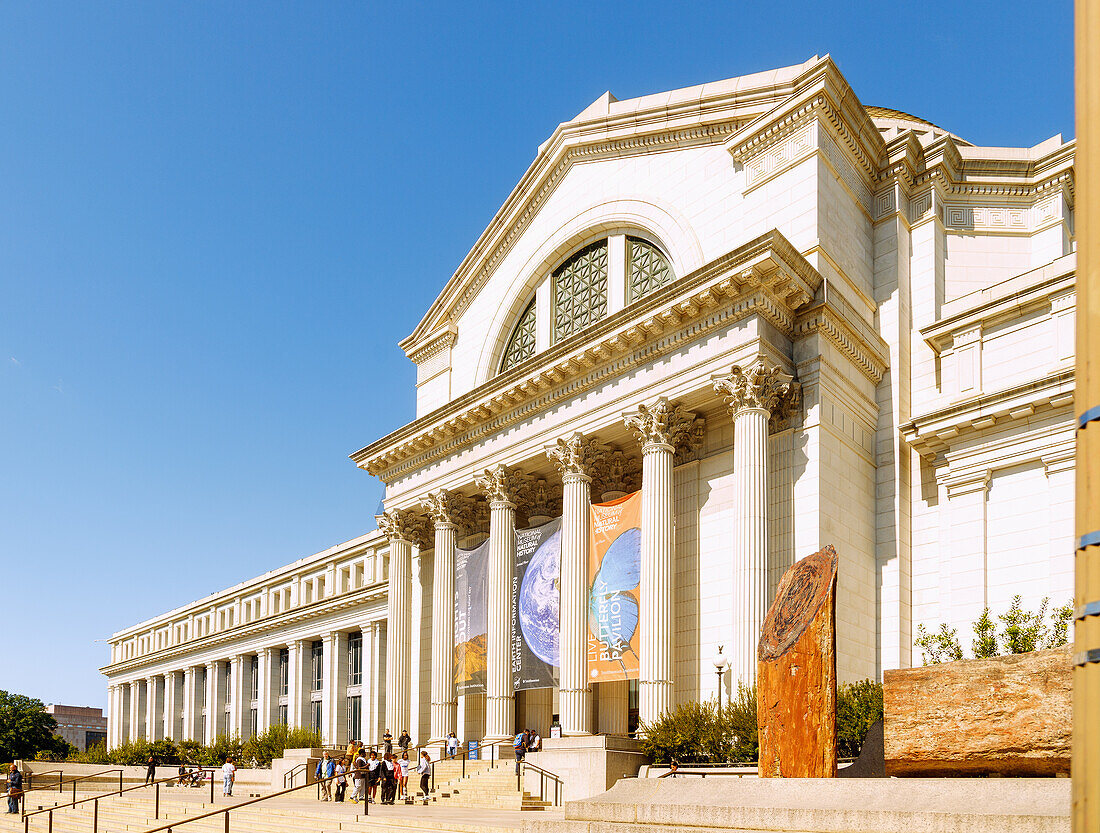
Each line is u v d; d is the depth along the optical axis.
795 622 15.53
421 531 50.44
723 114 40.50
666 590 34.19
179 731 97.25
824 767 14.40
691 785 13.37
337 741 70.38
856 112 37.75
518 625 40.56
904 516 35.47
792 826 11.23
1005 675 12.08
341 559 75.19
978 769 12.02
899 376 37.12
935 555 34.72
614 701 39.56
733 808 11.84
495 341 49.53
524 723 44.62
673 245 41.19
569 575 37.72
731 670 32.78
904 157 39.22
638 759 30.09
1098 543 3.66
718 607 34.72
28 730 118.00
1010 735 11.78
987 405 31.98
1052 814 9.68
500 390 42.19
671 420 35.84
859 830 10.66
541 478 43.88
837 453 33.66
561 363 39.09
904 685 12.85
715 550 35.31
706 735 28.55
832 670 14.73
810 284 33.84
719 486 35.78
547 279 47.91
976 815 9.91
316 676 76.31
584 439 38.72
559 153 46.84
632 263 44.00
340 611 72.00
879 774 15.26
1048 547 30.22
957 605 32.28
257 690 83.19
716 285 33.38
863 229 38.91
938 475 34.28
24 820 35.22
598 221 45.06
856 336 35.53
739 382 32.84
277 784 49.34
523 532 41.53
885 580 34.84
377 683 66.69
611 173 45.09
